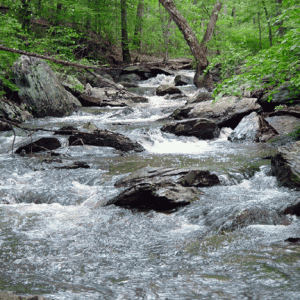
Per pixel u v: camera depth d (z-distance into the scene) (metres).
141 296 2.88
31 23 22.34
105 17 26.11
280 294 2.84
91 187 6.62
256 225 4.53
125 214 5.25
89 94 18.17
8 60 13.76
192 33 20.88
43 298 2.56
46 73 15.74
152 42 30.92
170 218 5.03
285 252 3.71
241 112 11.76
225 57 18.36
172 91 19.45
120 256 3.79
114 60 28.44
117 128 12.14
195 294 2.90
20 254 3.86
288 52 5.97
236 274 3.26
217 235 4.30
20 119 14.17
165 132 11.40
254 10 17.19
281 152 6.54
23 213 5.34
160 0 20.59
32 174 7.46
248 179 6.91
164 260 3.66
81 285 3.12
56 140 9.88
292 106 12.04
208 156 8.74
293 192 5.90
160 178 6.16
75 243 4.18
